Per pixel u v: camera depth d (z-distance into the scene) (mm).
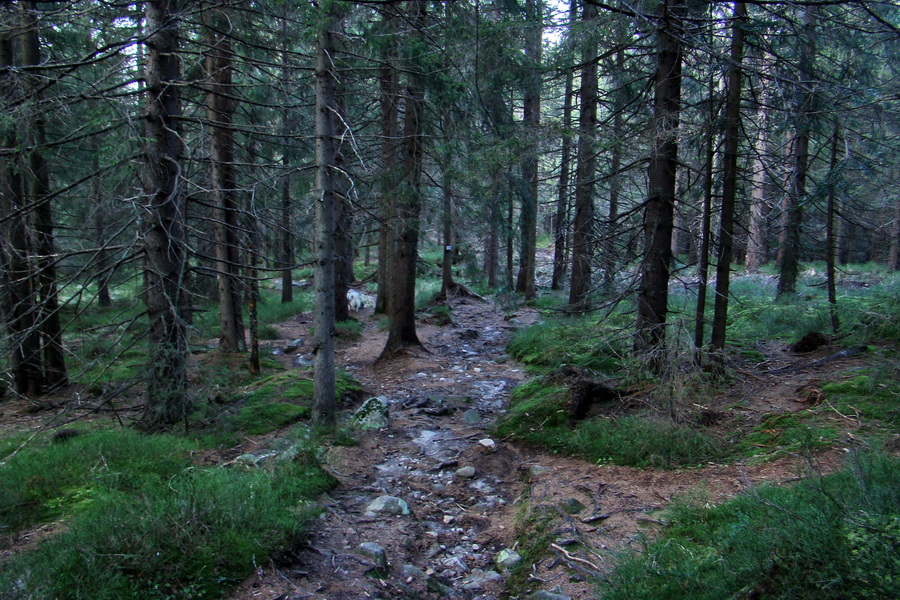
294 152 11680
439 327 16375
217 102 10945
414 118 10727
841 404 5738
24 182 9602
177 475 5117
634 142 7266
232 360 11727
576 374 8562
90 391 10039
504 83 10828
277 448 6551
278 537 4035
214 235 11945
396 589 3871
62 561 3344
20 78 7281
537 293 21297
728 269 7449
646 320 7574
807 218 12852
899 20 7840
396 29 9414
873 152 7816
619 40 8219
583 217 13109
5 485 4898
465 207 11945
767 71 7418
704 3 7426
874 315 8352
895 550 2547
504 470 6281
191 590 3389
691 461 5410
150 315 7438
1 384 10203
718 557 3305
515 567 4246
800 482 3973
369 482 5926
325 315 7176
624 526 4398
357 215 12703
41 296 9922
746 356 8695
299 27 8414
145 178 7332
